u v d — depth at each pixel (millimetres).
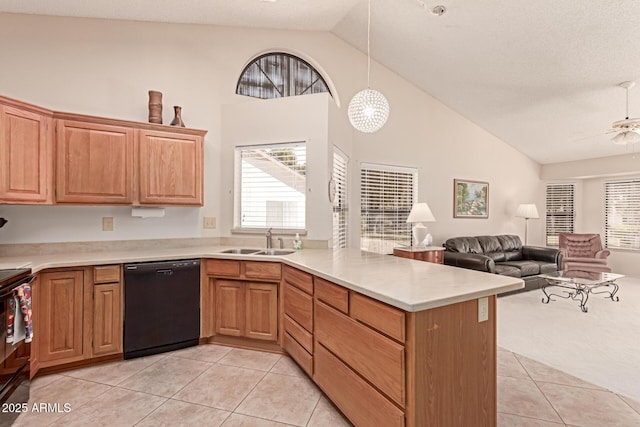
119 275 2553
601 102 4402
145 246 3203
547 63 3893
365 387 1606
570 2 3061
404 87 5102
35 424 1790
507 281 1710
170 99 3324
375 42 4336
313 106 3316
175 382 2248
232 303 2838
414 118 5211
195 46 3449
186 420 1829
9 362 1807
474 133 5934
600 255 5605
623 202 6305
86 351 2443
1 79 2736
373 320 1562
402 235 5109
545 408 1974
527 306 4188
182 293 2785
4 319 1794
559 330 3324
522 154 6664
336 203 3768
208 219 3498
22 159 2389
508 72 4250
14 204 2486
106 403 1993
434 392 1399
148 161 2920
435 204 5469
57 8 2797
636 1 2896
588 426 1801
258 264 2738
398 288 1553
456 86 4926
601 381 2303
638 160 5691
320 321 2066
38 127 2488
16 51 2781
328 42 4258
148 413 1896
